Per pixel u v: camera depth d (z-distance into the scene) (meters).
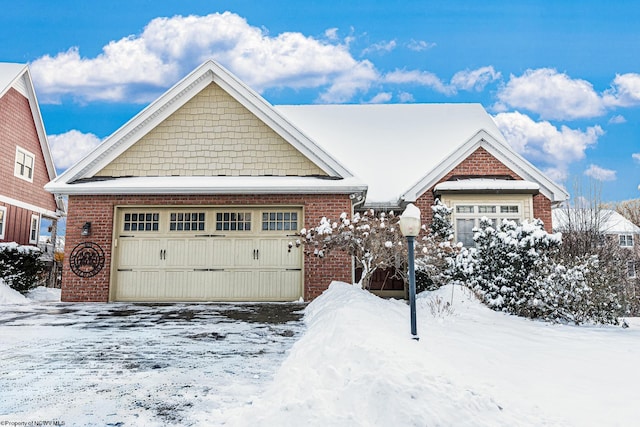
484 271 10.77
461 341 6.75
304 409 3.91
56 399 4.55
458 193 14.55
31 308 11.27
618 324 9.59
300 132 13.51
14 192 19.64
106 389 4.86
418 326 7.68
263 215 13.16
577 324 9.46
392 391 3.97
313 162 13.55
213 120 13.72
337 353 5.21
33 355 6.30
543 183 15.09
